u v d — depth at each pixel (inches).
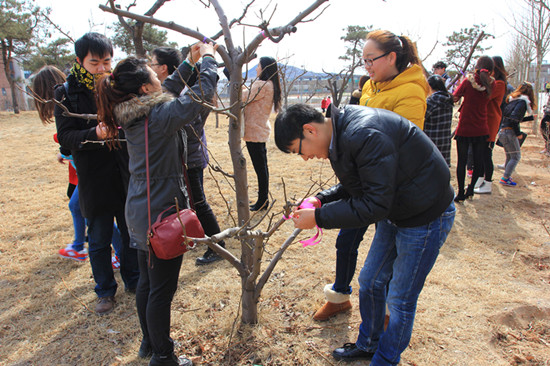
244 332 95.6
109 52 97.0
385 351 74.6
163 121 70.2
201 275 124.4
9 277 124.3
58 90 96.7
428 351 89.6
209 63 77.1
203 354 89.7
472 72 173.8
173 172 75.6
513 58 687.7
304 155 69.9
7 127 485.4
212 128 406.9
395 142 62.3
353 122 63.5
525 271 125.0
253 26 74.8
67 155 118.8
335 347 91.5
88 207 101.8
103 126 80.9
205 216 126.6
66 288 118.5
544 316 104.0
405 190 65.2
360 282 82.7
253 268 88.6
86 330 99.7
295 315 102.7
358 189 69.1
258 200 174.6
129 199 76.8
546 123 288.5
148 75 73.0
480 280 119.4
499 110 191.6
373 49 86.3
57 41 820.0
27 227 161.6
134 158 74.6
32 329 99.7
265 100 157.8
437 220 69.6
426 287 115.3
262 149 165.8
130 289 115.4
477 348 90.6
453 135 185.5
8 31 690.8
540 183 222.5
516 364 87.2
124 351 92.1
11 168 255.8
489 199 193.2
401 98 85.4
